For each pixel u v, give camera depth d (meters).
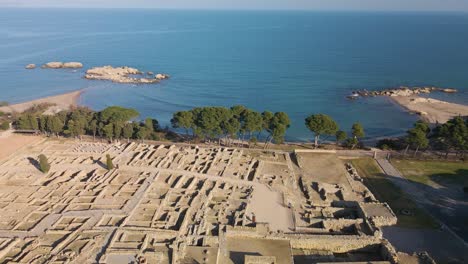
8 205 76.88
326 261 66.44
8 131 127.06
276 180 91.12
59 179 89.19
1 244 63.81
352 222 73.94
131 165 96.44
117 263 59.47
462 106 187.38
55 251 61.97
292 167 100.88
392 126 161.25
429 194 93.00
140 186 85.00
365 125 162.75
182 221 70.75
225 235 68.44
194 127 120.00
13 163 99.31
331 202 83.38
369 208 79.50
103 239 65.31
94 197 79.69
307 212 78.19
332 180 93.44
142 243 64.06
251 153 109.00
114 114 122.25
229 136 135.75
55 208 75.69
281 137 118.25
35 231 67.81
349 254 69.62
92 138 125.44
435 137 116.69
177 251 62.69
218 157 102.88
